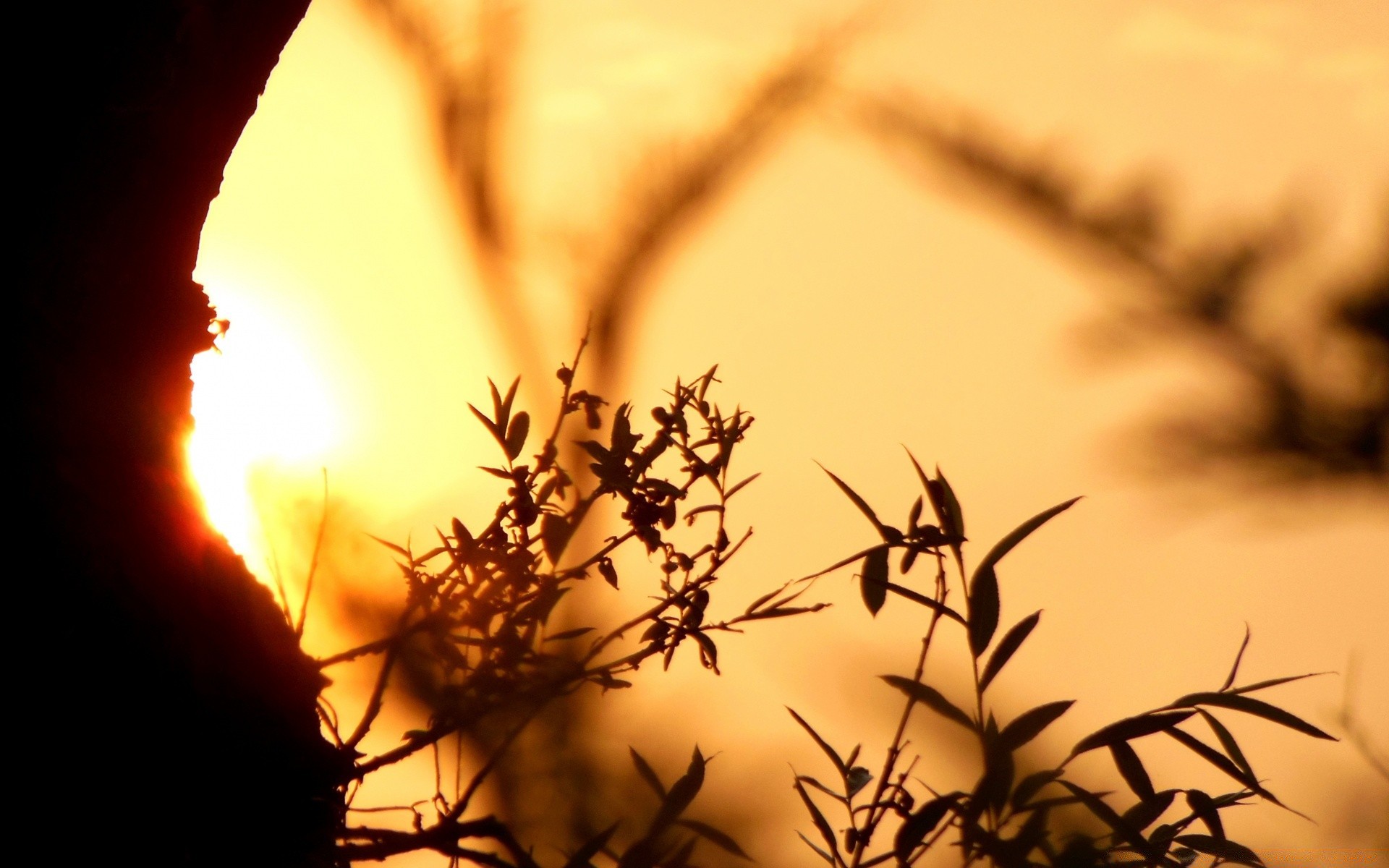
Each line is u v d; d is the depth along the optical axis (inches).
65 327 166.9
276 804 165.3
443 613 164.7
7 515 165.2
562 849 160.4
